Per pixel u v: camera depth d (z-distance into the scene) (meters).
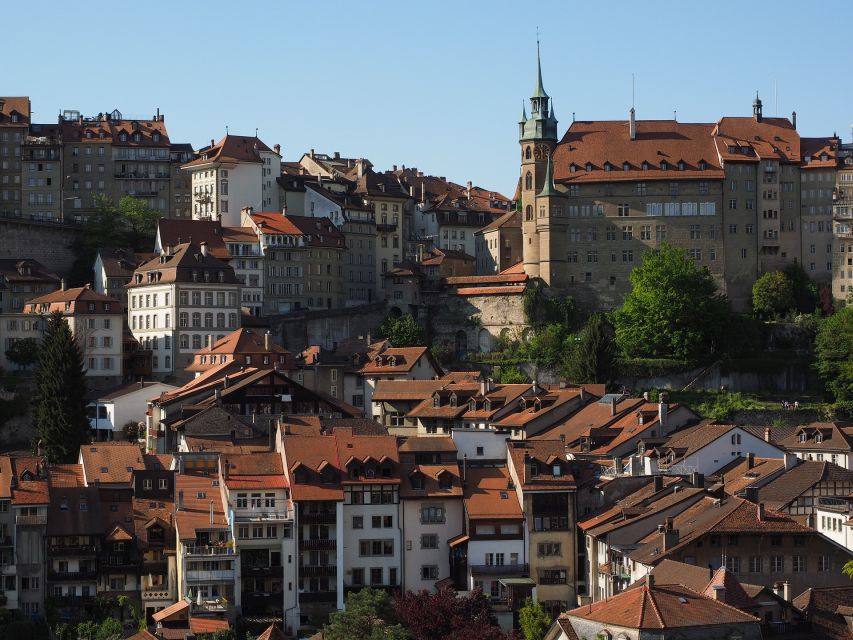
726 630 140.25
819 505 188.50
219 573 185.62
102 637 173.12
